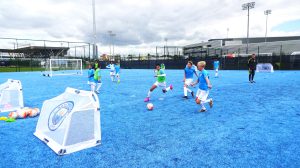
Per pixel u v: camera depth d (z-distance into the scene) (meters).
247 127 4.98
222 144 4.00
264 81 16.05
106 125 5.25
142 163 3.32
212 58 37.03
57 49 49.59
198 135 4.48
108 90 11.98
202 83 6.44
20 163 3.36
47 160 3.46
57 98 4.76
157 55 46.56
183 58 42.53
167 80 18.03
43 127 4.57
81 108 4.05
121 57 50.94
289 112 6.38
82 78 22.03
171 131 4.76
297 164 3.23
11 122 5.59
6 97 7.12
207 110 6.77
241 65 34.09
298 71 28.72
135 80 18.94
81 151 3.78
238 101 8.22
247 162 3.30
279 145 3.92
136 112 6.60
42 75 26.89
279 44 51.84
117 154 3.64
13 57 45.69
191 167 3.18
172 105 7.63
